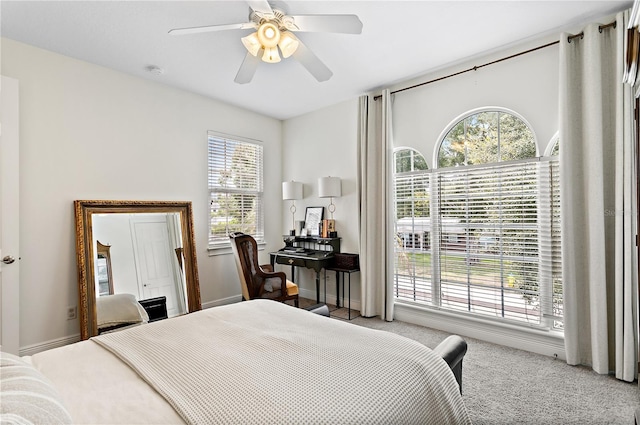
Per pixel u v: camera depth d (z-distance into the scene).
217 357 1.27
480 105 3.06
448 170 3.30
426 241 3.47
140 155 3.39
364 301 3.78
